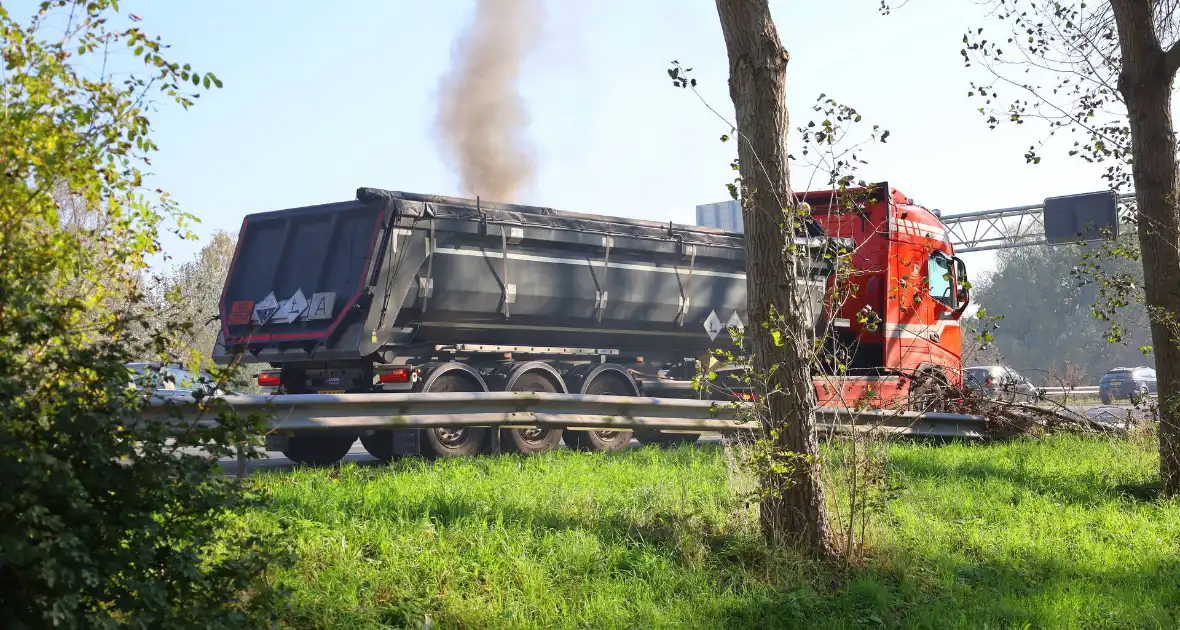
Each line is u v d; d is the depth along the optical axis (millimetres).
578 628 5410
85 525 3588
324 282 13172
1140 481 11242
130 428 3799
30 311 3771
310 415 10328
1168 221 10523
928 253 17484
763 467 7098
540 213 14359
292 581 5582
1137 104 10656
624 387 15234
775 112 7250
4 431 3477
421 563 6066
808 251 7566
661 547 7020
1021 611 6066
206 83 4371
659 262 15633
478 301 13711
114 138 4242
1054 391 27750
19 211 4027
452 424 11242
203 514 4094
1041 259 77625
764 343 7238
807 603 6059
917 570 6969
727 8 7316
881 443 7918
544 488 8906
